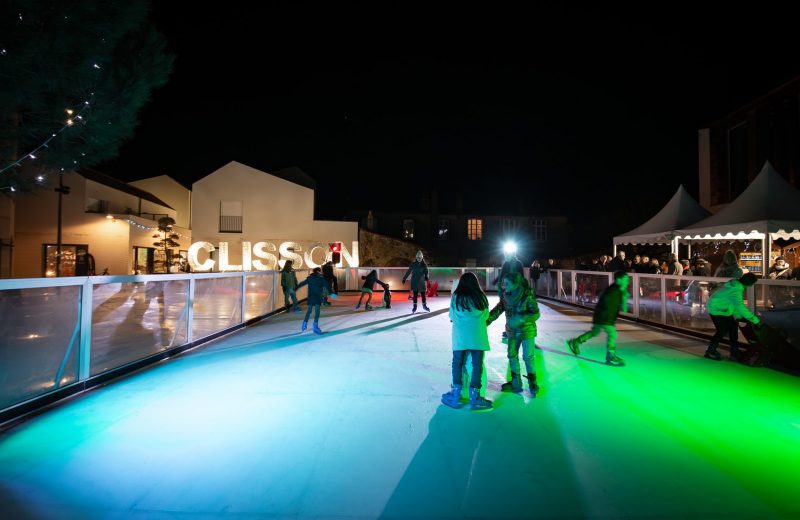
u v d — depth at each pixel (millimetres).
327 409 4125
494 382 5055
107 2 7117
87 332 4785
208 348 7086
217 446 3303
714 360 6145
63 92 7695
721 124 18578
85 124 8289
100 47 7473
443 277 20469
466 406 4199
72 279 4547
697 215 12383
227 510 2486
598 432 3572
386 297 13023
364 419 3865
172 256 23344
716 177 18781
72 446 3301
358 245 26078
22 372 4004
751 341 5859
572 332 8578
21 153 8977
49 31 6621
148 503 2553
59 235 17859
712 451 3227
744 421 3816
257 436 3492
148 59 8617
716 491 2686
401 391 4699
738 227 9875
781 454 3180
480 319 4125
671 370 5578
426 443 3357
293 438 3455
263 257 24578
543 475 2879
